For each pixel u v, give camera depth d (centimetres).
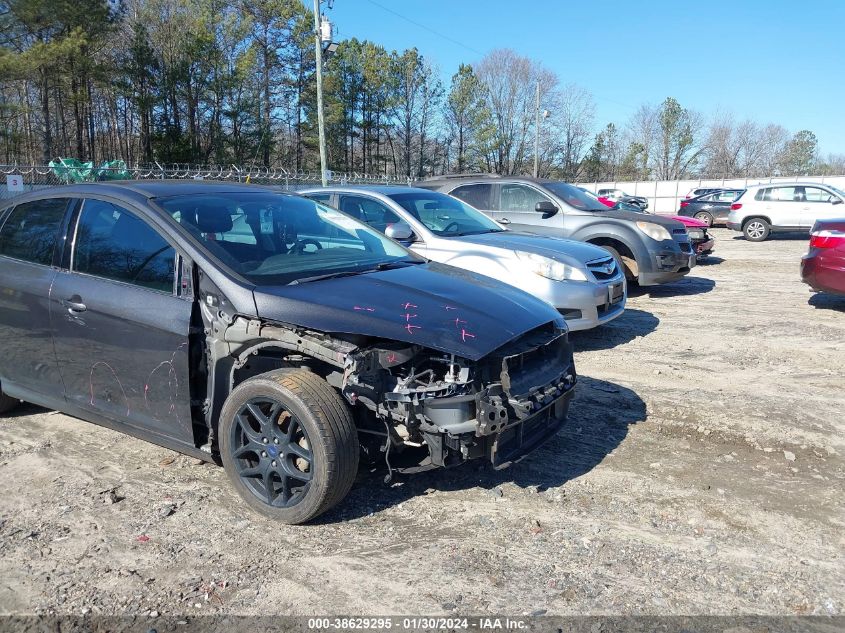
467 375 322
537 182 1001
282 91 5622
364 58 6100
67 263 418
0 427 474
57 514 351
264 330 337
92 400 407
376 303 344
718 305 945
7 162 4603
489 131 6706
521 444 354
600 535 330
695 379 585
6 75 2955
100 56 4434
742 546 321
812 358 651
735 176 7756
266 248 402
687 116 7450
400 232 552
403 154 6881
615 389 555
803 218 1939
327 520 344
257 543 322
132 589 287
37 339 428
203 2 4997
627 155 7769
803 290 1067
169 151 4809
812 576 297
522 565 304
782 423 474
